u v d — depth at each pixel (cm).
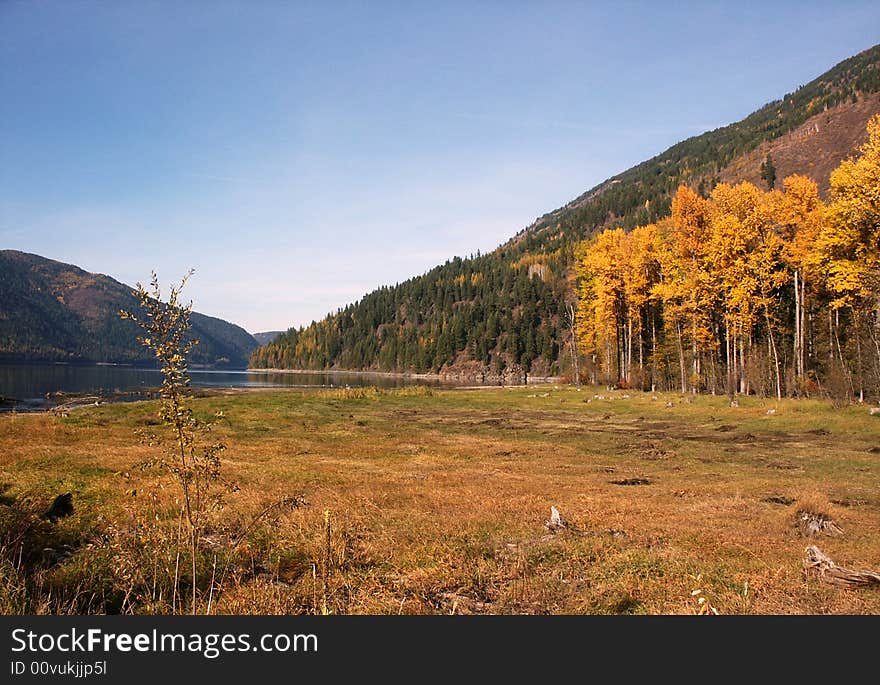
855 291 3123
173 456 624
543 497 1327
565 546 903
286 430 2830
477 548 886
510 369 12862
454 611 664
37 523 896
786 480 1580
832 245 2994
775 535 1009
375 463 1873
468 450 2234
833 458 1980
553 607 681
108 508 1070
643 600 693
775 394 4247
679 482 1581
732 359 4322
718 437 2616
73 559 762
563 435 2745
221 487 1249
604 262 5247
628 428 3045
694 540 965
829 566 784
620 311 5375
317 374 16588
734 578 762
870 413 2750
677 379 5484
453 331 15400
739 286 3631
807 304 4047
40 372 11262
